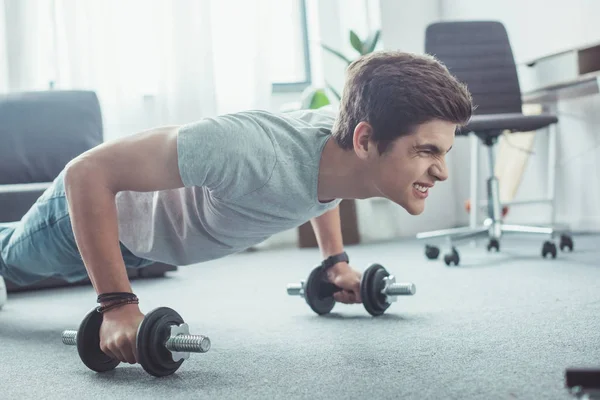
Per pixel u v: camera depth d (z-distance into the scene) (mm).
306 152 1132
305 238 3934
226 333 1456
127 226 1366
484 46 3156
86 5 3666
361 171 1105
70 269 1557
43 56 3674
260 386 998
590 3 3346
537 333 1243
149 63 3818
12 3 3576
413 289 1490
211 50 3857
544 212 3787
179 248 1384
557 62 3057
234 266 3154
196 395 971
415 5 4504
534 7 3746
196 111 3832
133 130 3760
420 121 1012
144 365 1046
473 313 1500
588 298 1605
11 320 1846
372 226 4379
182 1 3801
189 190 1274
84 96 3273
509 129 2740
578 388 639
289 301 1898
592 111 3414
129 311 1082
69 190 1074
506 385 917
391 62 1055
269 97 3988
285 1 4395
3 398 1023
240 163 1077
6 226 1644
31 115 3170
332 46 4465
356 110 1063
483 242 3428
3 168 3078
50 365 1245
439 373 1004
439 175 1062
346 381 993
